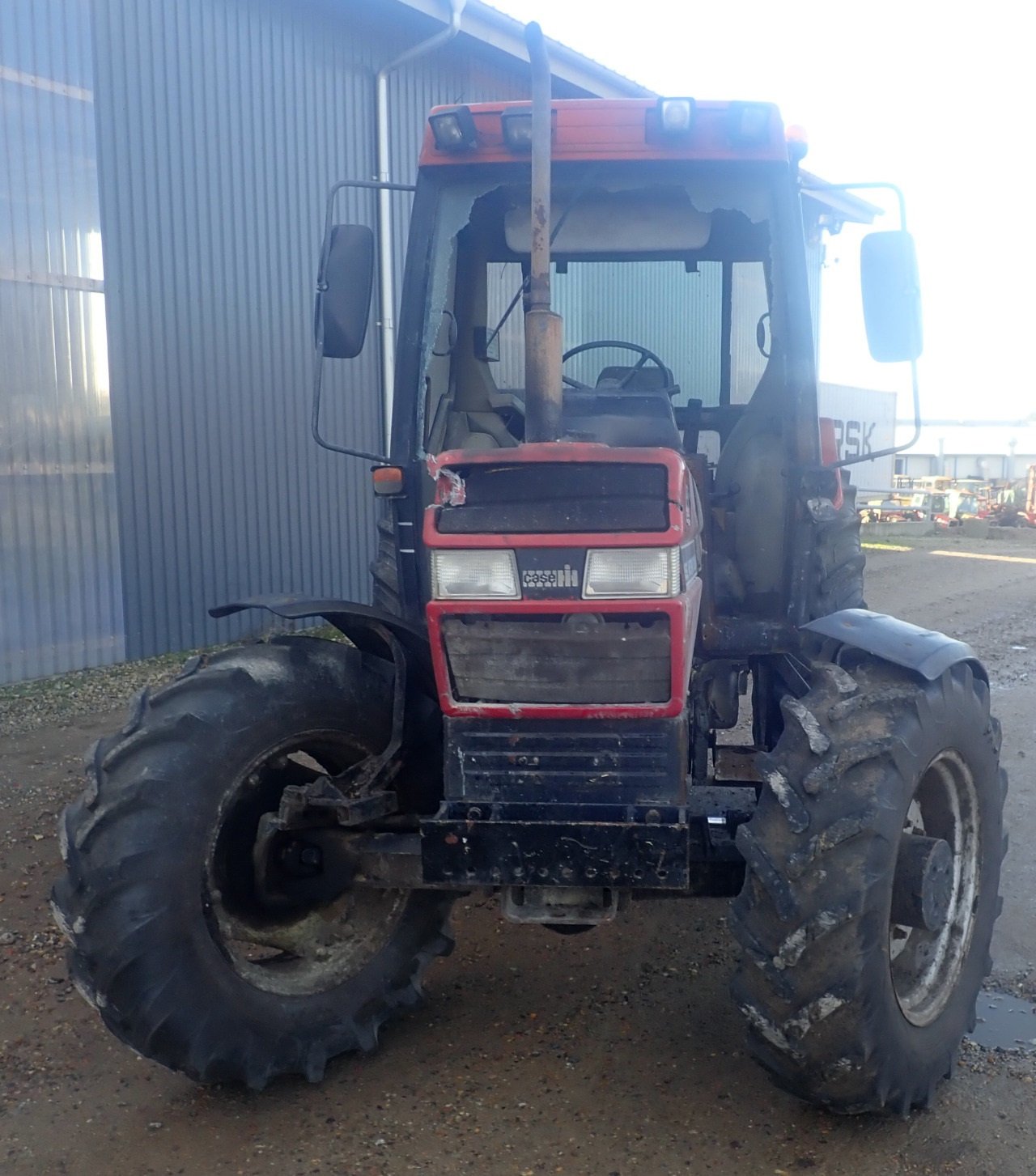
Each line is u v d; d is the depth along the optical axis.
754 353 3.94
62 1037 3.30
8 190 7.61
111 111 8.17
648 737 2.75
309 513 9.94
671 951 3.88
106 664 8.42
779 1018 2.62
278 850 3.10
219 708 2.93
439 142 3.39
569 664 2.74
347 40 9.99
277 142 9.44
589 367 4.22
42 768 5.84
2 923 4.02
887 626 3.04
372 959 3.23
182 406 8.82
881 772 2.66
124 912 2.71
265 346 9.45
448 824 2.76
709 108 3.33
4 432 7.70
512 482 2.73
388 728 3.25
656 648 2.71
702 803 3.12
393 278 10.62
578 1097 3.00
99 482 8.29
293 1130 2.87
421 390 3.50
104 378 8.26
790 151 3.46
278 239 9.50
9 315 7.66
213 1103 2.99
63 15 7.82
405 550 3.54
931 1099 2.92
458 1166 2.71
